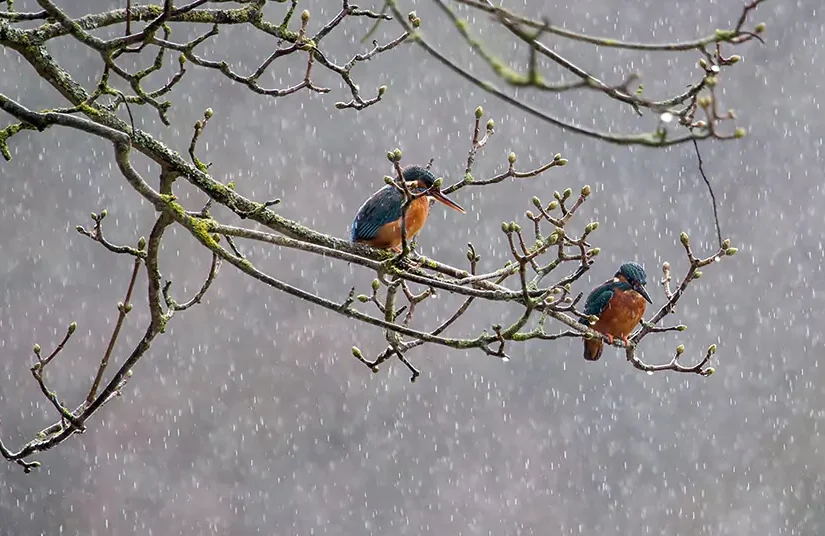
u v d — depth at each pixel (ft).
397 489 69.41
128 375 17.07
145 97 16.47
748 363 75.00
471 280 17.48
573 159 76.48
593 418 73.10
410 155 74.59
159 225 15.55
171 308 16.88
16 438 65.51
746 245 77.20
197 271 69.97
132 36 15.67
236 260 15.29
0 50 69.46
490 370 73.05
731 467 72.69
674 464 72.79
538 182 74.84
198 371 68.90
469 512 68.85
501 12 11.33
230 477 67.87
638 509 71.26
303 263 71.51
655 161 77.41
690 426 73.51
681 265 75.20
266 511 67.36
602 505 70.69
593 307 25.77
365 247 18.03
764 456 73.10
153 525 65.87
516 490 70.28
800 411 74.13
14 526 64.64
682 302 75.72
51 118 14.38
